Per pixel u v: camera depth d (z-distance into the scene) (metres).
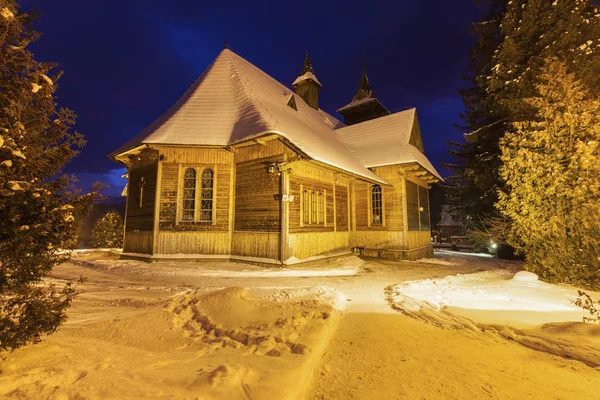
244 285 8.50
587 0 11.11
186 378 2.85
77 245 3.41
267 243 11.76
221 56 17.38
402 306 6.26
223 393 2.64
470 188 22.59
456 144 26.23
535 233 9.05
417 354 4.04
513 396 3.08
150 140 11.95
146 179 13.40
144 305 6.14
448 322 5.35
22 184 2.80
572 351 4.04
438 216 40.84
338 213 15.89
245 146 12.71
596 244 7.85
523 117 12.24
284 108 16.86
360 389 3.14
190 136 12.29
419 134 22.48
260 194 12.19
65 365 3.05
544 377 3.47
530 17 12.39
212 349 3.82
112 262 12.20
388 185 16.89
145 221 13.10
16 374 2.79
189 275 10.02
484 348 4.28
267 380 2.93
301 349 3.79
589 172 7.79
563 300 6.75
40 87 3.00
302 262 12.14
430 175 18.95
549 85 8.82
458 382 3.33
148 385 2.71
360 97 28.44
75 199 3.34
